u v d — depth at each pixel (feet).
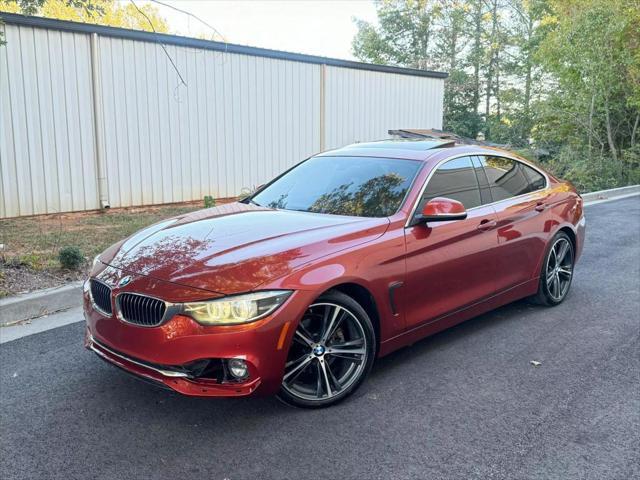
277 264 11.27
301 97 50.52
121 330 11.21
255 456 10.27
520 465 9.98
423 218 13.57
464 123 126.93
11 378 13.47
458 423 11.44
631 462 10.06
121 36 38.99
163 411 11.94
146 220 34.96
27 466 9.96
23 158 35.91
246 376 10.70
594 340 15.98
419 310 13.78
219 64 44.55
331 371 12.15
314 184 15.94
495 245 15.87
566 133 76.79
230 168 46.42
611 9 63.98
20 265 21.79
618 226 34.96
